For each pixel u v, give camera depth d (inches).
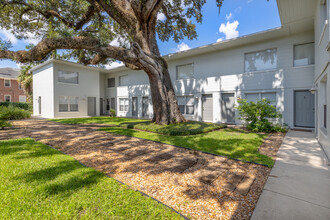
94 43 274.8
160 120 349.4
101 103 774.5
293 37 348.5
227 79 434.3
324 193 98.4
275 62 373.4
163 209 81.3
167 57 516.1
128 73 675.4
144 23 330.6
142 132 296.8
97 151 181.0
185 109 524.1
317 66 250.7
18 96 992.2
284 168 136.2
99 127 363.3
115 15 320.8
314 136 265.3
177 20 417.7
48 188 98.2
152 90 361.4
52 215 76.3
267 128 305.9
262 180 115.2
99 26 416.2
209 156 165.5
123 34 440.5
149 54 343.3
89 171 123.3
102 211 79.2
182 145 203.5
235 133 288.4
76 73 625.3
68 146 200.1
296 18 295.3
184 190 101.6
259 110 315.3
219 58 448.5
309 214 79.6
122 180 113.9
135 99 652.1
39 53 250.5
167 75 373.4
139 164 143.4
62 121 458.0
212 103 466.6
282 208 84.4
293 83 347.6
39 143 207.6
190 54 486.0
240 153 171.8
